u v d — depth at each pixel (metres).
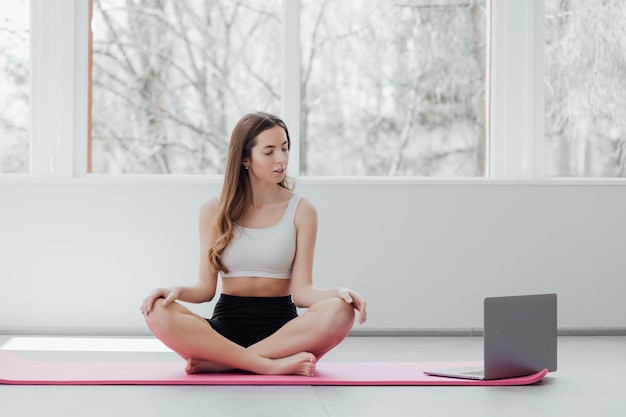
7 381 3.21
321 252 5.34
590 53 5.70
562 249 5.46
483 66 5.65
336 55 5.60
